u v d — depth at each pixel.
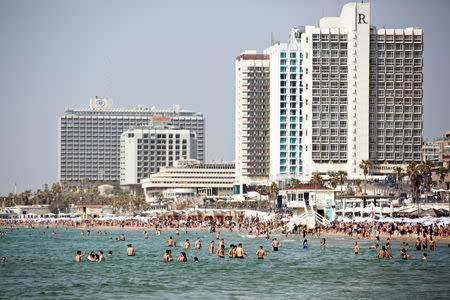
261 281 109.69
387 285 104.62
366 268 124.00
